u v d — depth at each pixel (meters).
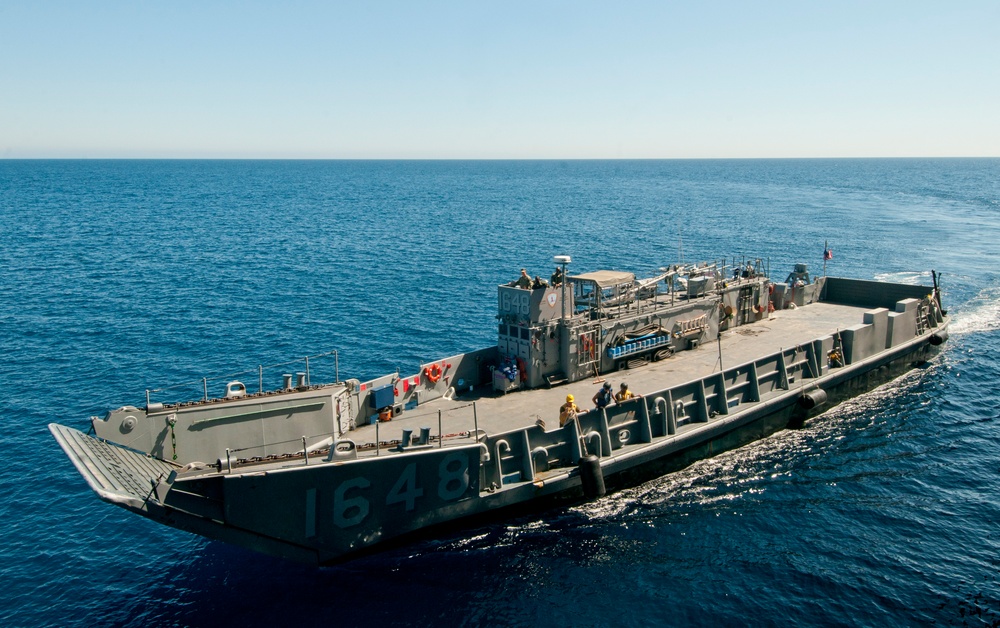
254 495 22.97
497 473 27.17
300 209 174.12
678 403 31.89
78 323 62.50
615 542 27.58
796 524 28.89
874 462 34.00
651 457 30.66
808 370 38.38
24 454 36.84
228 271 87.06
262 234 124.31
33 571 26.97
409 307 68.25
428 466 25.42
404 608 23.88
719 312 42.06
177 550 28.25
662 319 38.47
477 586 24.97
